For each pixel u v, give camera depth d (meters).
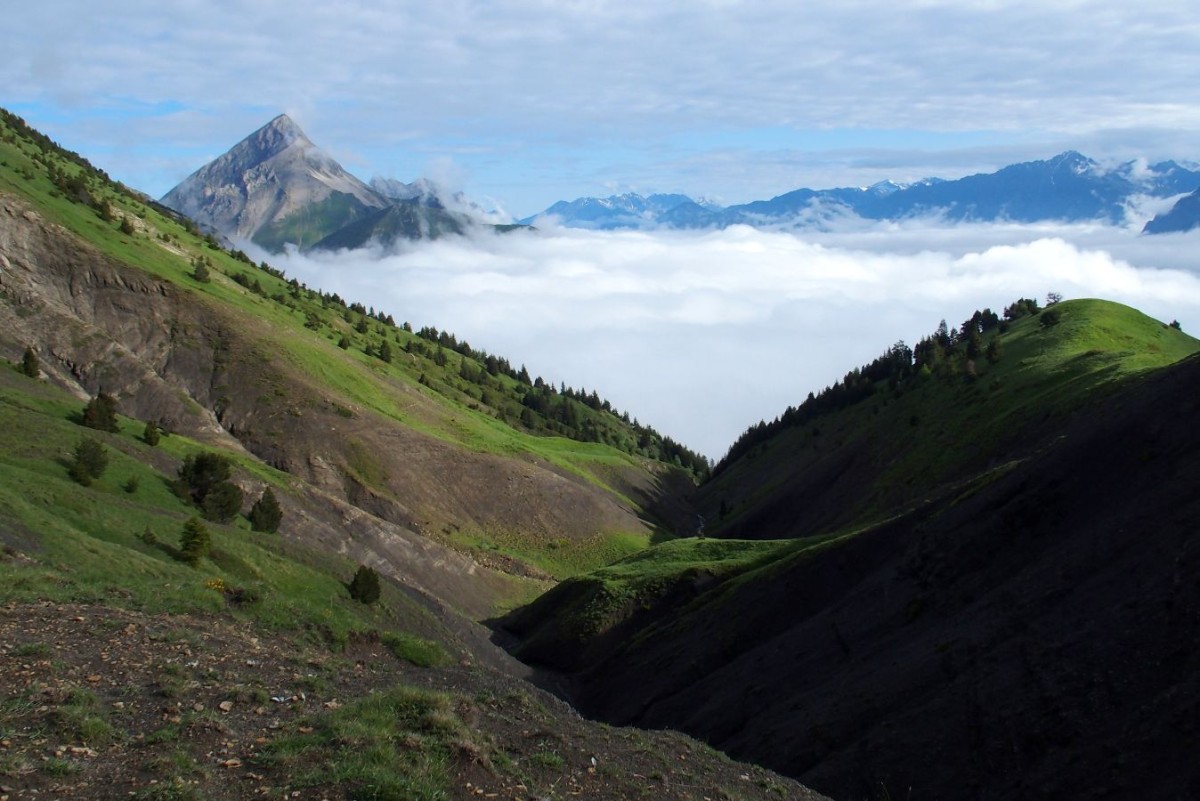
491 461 125.56
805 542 78.31
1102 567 39.72
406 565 85.12
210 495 57.41
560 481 130.62
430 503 111.94
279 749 16.17
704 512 178.12
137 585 28.62
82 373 94.94
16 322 95.00
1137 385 52.59
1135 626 34.31
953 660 39.97
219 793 14.32
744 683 51.59
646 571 80.75
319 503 85.50
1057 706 33.06
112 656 20.56
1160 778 27.41
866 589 53.97
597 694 63.28
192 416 97.44
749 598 61.72
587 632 72.75
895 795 33.81
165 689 18.70
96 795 13.65
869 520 77.56
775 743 41.75
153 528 44.09
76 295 107.94
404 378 159.00
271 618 28.97
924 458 102.50
